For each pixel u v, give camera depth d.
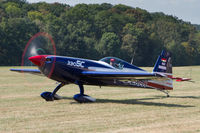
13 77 76.75
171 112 28.39
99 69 37.84
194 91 48.56
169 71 41.78
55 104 33.41
